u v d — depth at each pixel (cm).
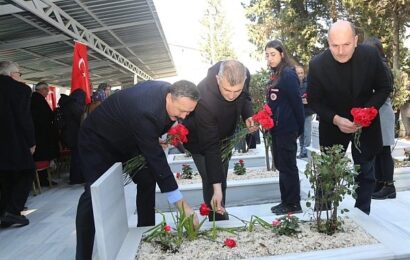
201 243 258
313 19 1537
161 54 1628
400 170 511
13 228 448
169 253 246
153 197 333
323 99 332
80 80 682
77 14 781
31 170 449
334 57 306
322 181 262
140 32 1084
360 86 311
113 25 919
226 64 267
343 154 264
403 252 227
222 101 298
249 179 526
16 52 958
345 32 288
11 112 431
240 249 245
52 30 784
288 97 389
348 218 286
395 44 1013
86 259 285
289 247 244
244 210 446
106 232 227
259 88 605
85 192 286
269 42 398
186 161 643
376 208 427
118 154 300
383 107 434
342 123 306
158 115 257
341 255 227
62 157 745
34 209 527
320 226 265
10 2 516
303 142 761
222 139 332
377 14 1008
